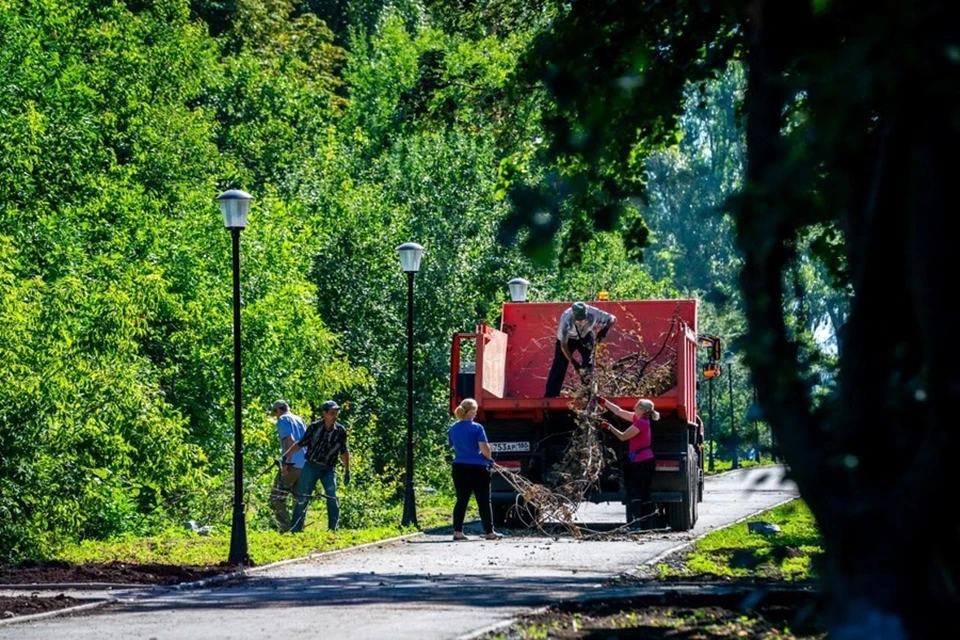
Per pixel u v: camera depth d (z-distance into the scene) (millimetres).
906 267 12273
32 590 30125
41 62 67125
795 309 13820
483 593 27328
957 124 10164
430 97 41562
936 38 9984
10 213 59719
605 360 49562
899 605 11398
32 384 40531
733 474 111000
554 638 19328
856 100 9992
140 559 37531
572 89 13312
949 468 11227
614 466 49156
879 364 12336
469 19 43500
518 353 52938
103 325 52531
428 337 79125
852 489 12016
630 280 90312
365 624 22109
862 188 12602
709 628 20156
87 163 68125
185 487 54281
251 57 101875
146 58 82188
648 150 21984
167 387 62188
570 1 19625
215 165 83188
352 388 75438
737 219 11023
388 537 45719
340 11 130000
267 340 64062
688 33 18609
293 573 33781
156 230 65812
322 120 105125
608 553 38594
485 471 45562
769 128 13375
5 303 44031
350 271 79938
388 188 88188
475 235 82438
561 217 11180
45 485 39938
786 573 30484
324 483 49625
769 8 12945
